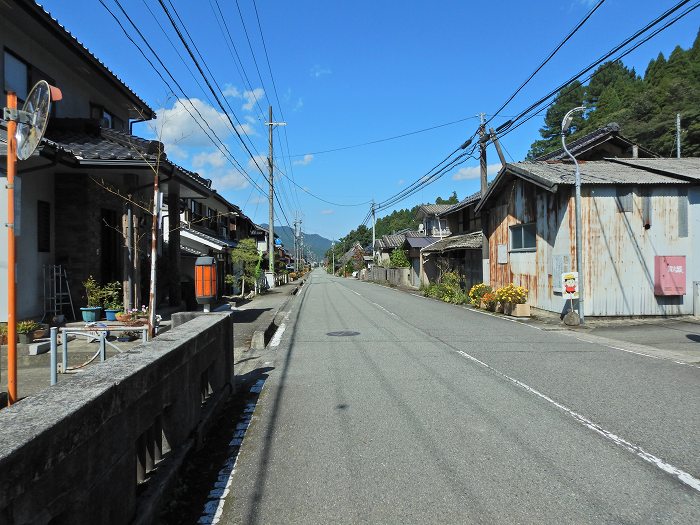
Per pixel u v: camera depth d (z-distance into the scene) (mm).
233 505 3307
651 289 12883
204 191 13781
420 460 3992
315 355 8672
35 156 8453
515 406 5441
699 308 12984
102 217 11984
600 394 5918
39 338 8367
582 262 12633
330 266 115438
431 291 23688
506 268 16812
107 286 10852
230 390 6059
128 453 2713
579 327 11891
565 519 3037
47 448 1860
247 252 24469
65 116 12305
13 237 4070
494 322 13195
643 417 5027
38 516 1810
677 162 15711
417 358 8219
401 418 5070
